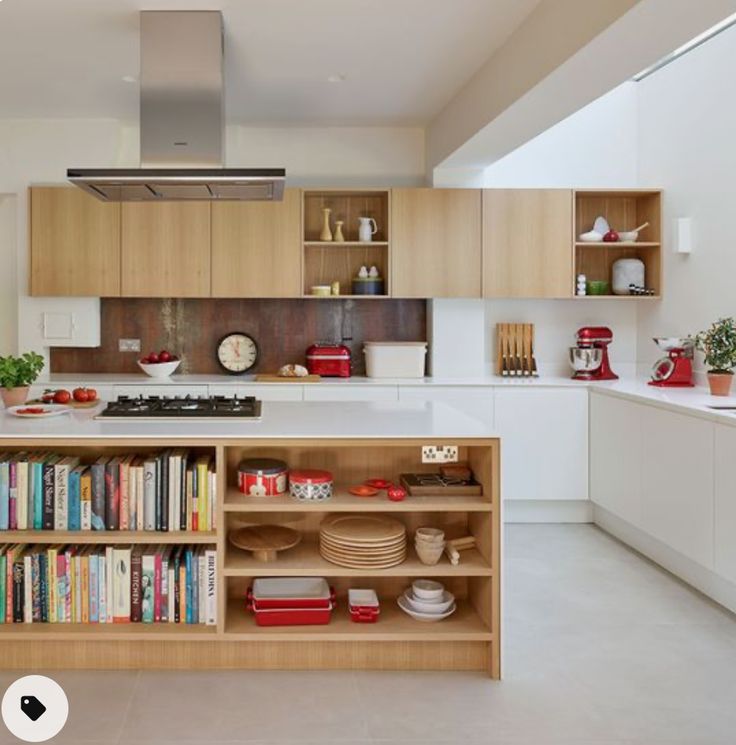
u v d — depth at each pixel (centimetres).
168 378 514
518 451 495
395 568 274
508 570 400
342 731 234
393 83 435
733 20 435
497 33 358
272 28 351
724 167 448
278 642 278
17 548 281
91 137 509
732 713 248
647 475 411
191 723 237
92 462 296
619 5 261
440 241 512
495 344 557
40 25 348
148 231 504
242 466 291
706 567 351
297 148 542
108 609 276
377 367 521
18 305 513
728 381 414
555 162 554
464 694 260
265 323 552
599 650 298
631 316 561
